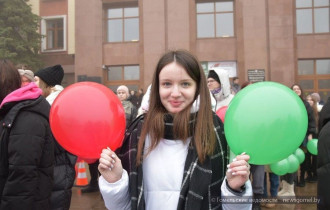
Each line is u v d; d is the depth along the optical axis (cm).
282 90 137
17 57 1719
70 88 150
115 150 158
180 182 141
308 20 1711
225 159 146
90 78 1770
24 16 1745
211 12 1772
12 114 173
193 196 131
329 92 1678
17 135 171
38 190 182
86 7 1803
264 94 135
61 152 227
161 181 142
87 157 149
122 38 1853
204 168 135
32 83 193
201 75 145
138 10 1823
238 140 137
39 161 177
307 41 1673
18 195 167
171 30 1705
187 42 1692
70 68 1928
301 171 520
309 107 485
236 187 132
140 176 141
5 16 1705
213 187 138
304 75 1702
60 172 225
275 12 1631
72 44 1930
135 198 138
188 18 1698
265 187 406
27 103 179
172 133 145
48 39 1991
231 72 1708
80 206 430
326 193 146
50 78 325
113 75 1848
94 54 1792
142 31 1761
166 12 1720
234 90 827
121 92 551
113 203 144
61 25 1983
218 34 1766
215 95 358
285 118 131
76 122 141
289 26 1619
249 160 143
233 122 137
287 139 133
